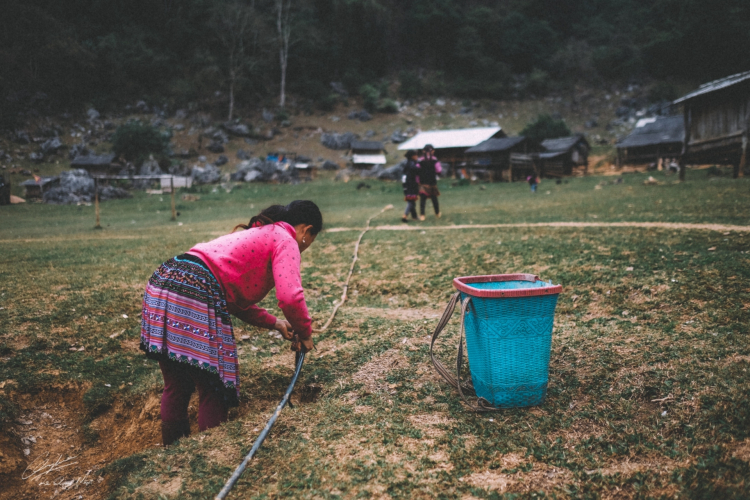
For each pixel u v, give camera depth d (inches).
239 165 2422.5
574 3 4190.5
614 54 3523.6
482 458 93.7
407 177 475.8
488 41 3828.7
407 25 3887.8
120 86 2982.3
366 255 306.2
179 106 2987.2
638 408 107.6
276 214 114.9
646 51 3479.3
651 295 177.9
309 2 3794.3
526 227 375.9
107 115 2795.3
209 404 113.2
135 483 93.2
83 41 3048.7
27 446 130.0
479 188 1379.2
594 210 473.1
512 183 1589.6
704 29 3312.0
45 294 228.1
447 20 3809.1
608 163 1978.3
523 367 109.7
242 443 104.3
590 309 176.6
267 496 85.7
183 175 2114.9
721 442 91.1
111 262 311.4
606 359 130.2
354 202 1072.2
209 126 2837.1
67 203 1422.2
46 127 2522.1
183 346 103.5
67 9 3196.4
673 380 114.1
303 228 115.3
